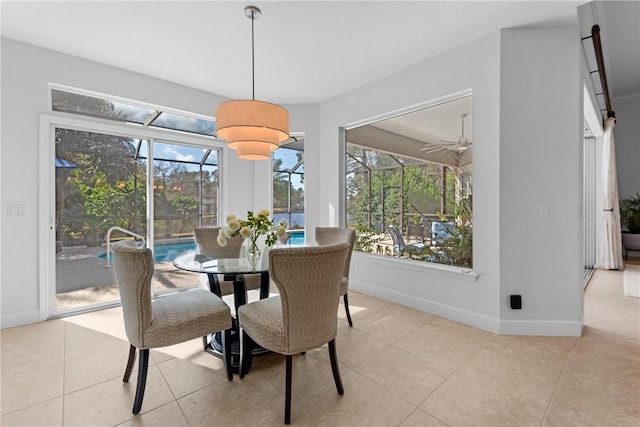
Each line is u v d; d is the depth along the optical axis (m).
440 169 3.04
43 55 2.77
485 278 2.63
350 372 1.97
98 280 3.17
